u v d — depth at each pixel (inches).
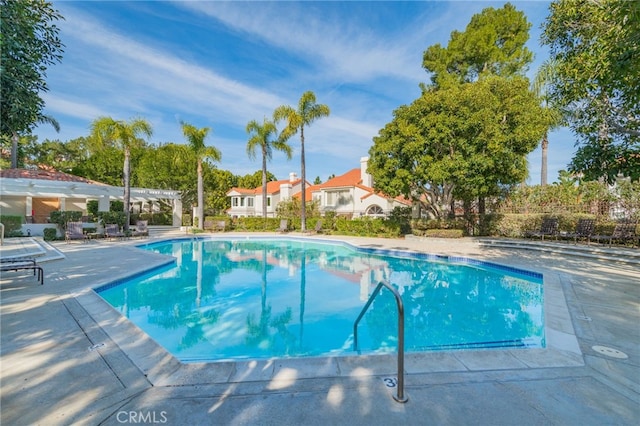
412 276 395.5
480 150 550.9
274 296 312.5
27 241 547.8
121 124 702.5
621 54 188.4
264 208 968.9
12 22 179.8
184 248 641.0
